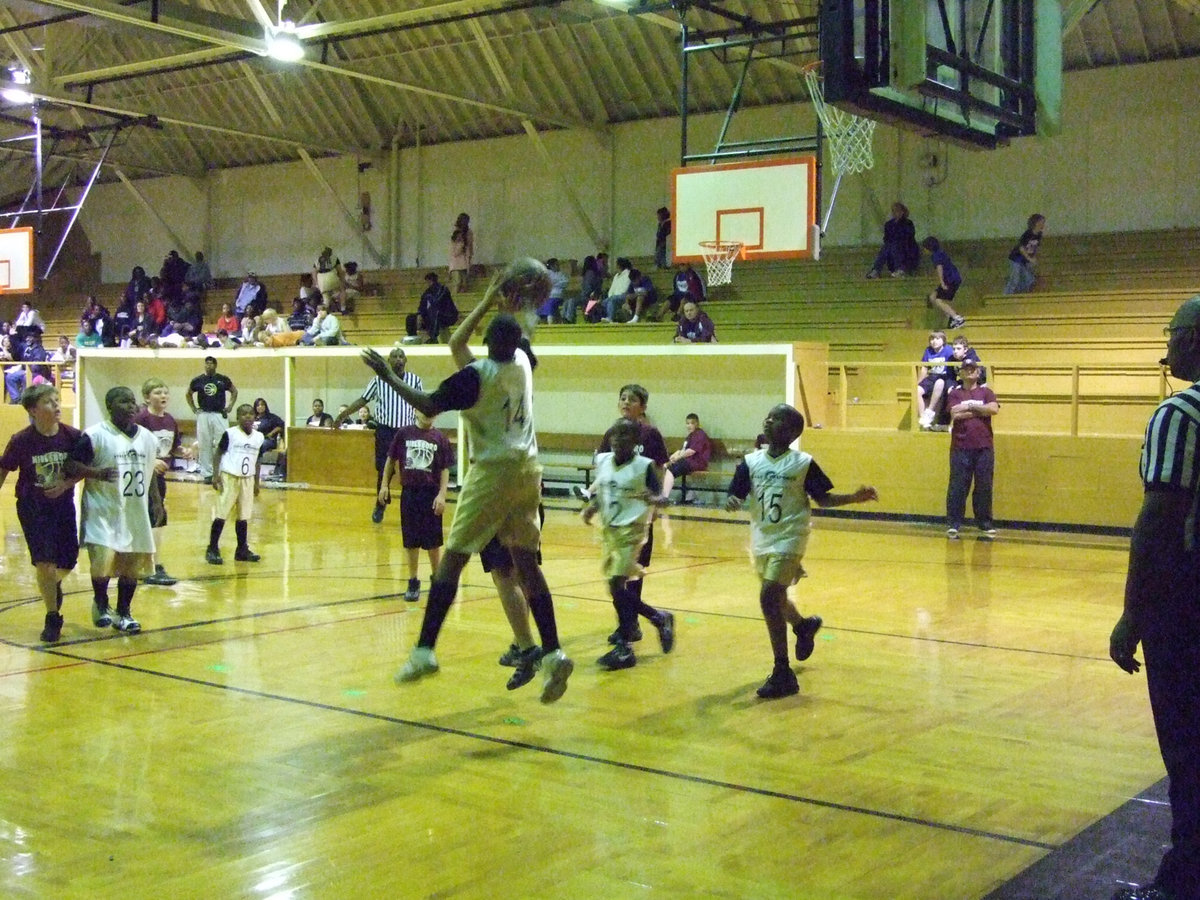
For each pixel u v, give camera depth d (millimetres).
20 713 5977
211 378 19016
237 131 24969
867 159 15500
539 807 4605
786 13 19828
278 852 4129
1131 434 14695
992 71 8211
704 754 5316
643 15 18203
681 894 3779
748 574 10820
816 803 4668
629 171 24828
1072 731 5730
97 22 17688
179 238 31516
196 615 8664
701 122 23844
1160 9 19141
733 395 17312
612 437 7027
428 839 4262
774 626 6320
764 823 4438
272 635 7945
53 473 7672
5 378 24234
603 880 3891
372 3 22484
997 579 10539
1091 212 20547
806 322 19750
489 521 5262
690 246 15844
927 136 7922
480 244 26891
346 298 25766
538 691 6449
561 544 12984
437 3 22047
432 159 27422
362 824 4410
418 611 8859
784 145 22609
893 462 15195
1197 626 3457
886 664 7180
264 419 20922
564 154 25641
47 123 28281
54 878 3896
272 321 21219
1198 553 3428
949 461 14742
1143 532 3439
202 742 5473
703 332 17828
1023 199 21062
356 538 13391
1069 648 7656
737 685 6625
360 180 28359
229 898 3738
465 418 5297
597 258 22188
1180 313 3566
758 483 6410
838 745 5473
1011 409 16359
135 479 8047
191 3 22766
